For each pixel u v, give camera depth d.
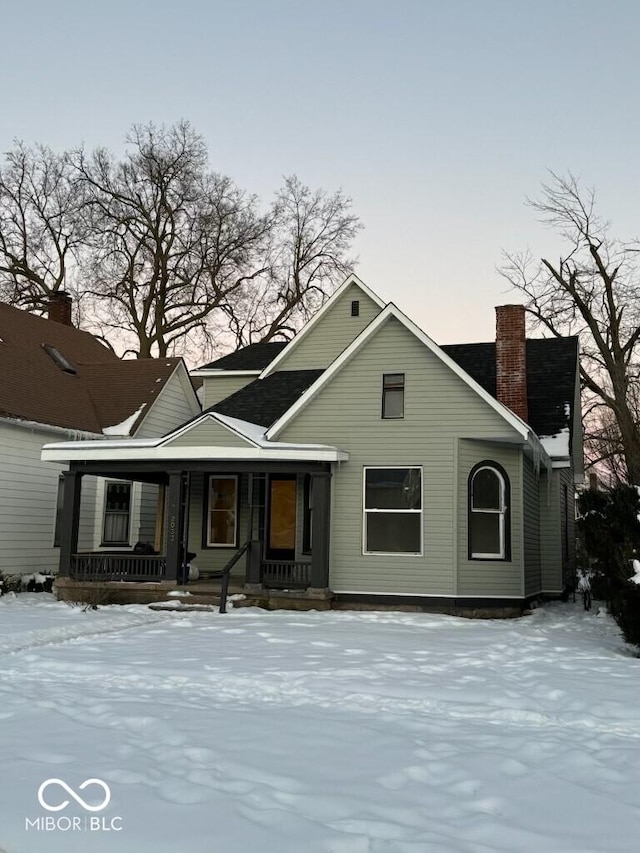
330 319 22.08
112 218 39.91
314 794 5.14
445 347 22.09
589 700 7.89
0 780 5.31
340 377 16.94
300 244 43.97
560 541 20.00
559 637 12.91
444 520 15.92
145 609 15.58
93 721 6.99
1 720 6.96
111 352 29.03
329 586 16.25
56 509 20.73
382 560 16.12
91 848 4.28
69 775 5.43
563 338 22.30
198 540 19.77
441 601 15.73
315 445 15.97
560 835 4.58
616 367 32.31
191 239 40.72
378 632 12.75
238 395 21.05
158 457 16.39
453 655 10.56
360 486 16.47
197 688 8.51
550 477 20.03
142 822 4.62
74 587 16.72
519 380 18.44
